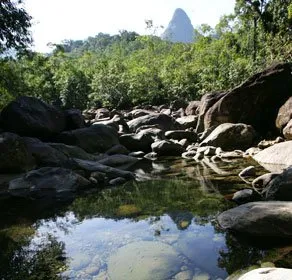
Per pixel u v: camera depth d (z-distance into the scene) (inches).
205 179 237.1
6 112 357.4
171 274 103.8
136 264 111.5
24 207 191.9
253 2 1000.9
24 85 788.6
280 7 906.7
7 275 109.2
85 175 259.3
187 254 116.9
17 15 537.6
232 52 1242.0
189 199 188.7
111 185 237.6
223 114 428.5
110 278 104.0
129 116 667.4
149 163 324.5
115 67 1306.6
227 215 144.9
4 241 140.5
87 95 1256.2
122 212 173.8
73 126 410.3
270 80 408.8
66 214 176.1
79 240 137.7
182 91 1109.1
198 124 471.8
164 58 1569.9
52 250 128.6
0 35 538.3
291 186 156.6
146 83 1172.5
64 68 1352.1
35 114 366.6
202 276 101.4
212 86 1028.5
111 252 123.3
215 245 123.0
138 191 216.1
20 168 259.3
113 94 1176.8
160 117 513.7
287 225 124.1
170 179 246.7
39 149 284.4
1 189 225.5
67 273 108.9
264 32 1000.9
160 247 124.0
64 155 294.4
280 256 110.3
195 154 351.3
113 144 387.9
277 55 781.3
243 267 104.7
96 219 165.3
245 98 417.7
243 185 210.7
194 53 1599.4
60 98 1240.8
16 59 691.4
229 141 365.7
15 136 267.3
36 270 111.9
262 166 265.4
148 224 151.6
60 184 226.5
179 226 145.7
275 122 394.6
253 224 129.7
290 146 271.0
